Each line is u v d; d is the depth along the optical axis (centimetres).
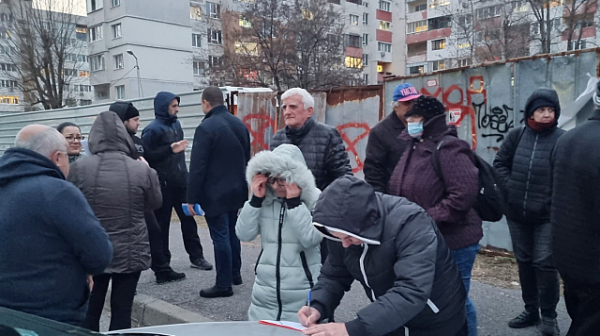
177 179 521
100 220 316
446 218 261
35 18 2769
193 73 4047
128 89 3741
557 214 252
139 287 482
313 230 280
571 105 486
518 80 522
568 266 247
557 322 357
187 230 546
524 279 353
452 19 3086
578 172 239
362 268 208
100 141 331
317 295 228
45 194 226
